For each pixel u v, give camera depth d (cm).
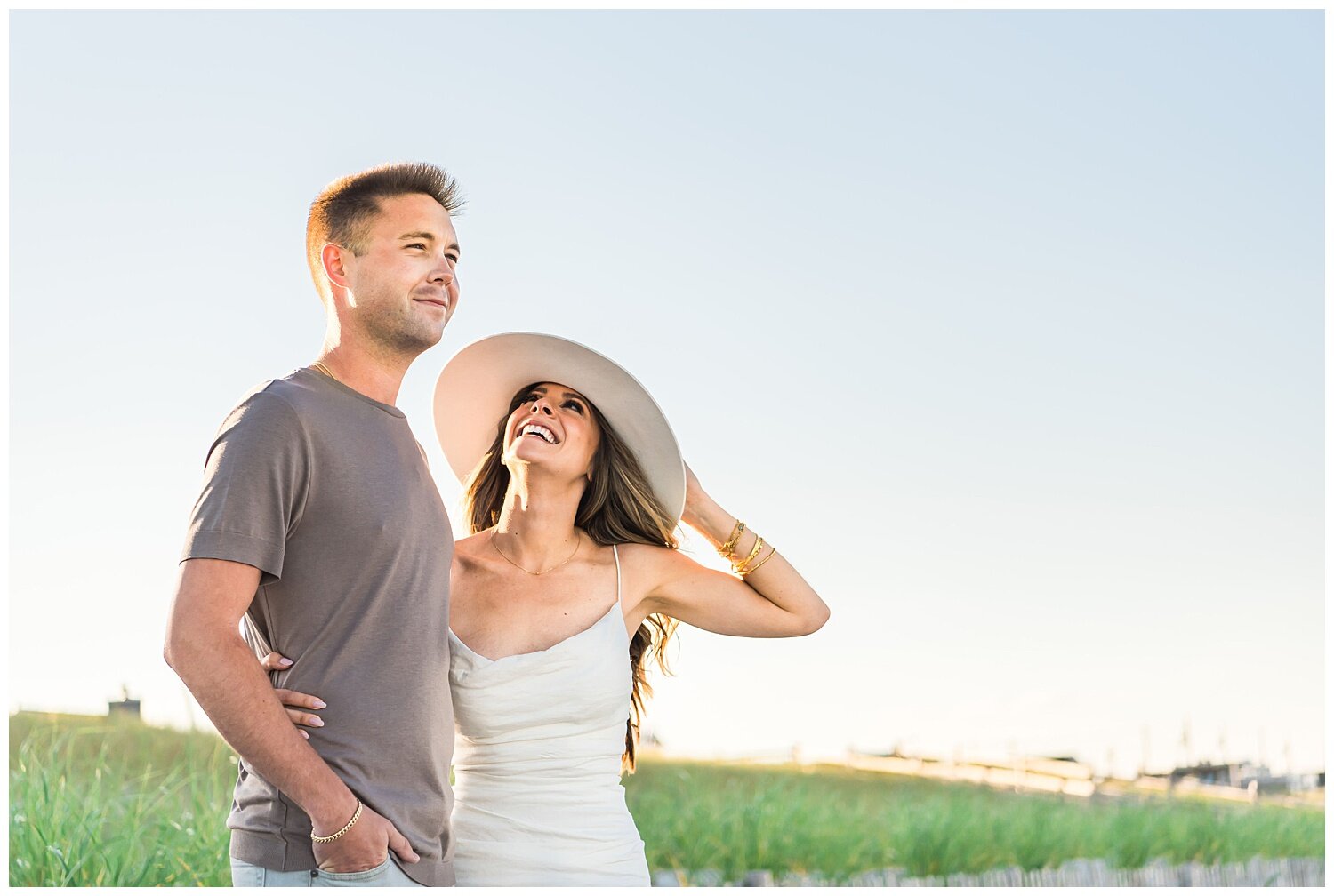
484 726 324
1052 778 1106
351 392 274
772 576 371
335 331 285
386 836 253
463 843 321
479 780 327
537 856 319
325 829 245
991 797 998
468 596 344
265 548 249
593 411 366
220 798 556
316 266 290
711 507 371
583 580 353
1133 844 941
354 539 262
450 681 326
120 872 486
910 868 854
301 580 260
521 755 325
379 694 261
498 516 381
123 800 544
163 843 517
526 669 326
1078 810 997
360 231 282
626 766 386
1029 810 962
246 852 257
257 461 251
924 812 905
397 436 278
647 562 368
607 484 368
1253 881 938
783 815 839
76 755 595
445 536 283
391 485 269
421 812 264
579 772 329
